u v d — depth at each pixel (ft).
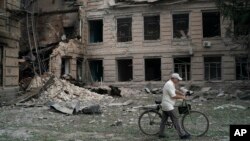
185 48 94.17
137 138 28.71
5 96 59.67
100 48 102.17
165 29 96.22
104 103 61.57
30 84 72.33
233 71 90.27
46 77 76.64
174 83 27.99
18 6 66.28
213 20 95.30
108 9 101.35
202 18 94.48
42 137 29.68
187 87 89.35
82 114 46.16
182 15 96.12
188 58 96.37
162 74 95.61
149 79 102.42
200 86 90.79
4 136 30.22
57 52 89.25
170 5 95.91
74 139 28.60
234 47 89.71
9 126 36.17
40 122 39.06
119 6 99.76
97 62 106.93
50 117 43.27
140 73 97.25
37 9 102.78
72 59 94.58
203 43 92.68
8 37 61.11
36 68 84.43
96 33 108.68
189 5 94.53
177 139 27.81
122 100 68.03
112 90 78.23
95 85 98.84
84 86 88.58
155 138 28.53
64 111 47.03
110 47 100.78
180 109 29.53
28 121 39.91
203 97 69.15
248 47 71.00
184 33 95.81
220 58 92.73
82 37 101.09
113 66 100.01
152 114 31.35
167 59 95.45
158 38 97.81
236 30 70.64
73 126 35.86
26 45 98.22
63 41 94.27
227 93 78.33
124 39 100.48
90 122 38.55
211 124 35.47
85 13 103.50
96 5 102.99
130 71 105.50
